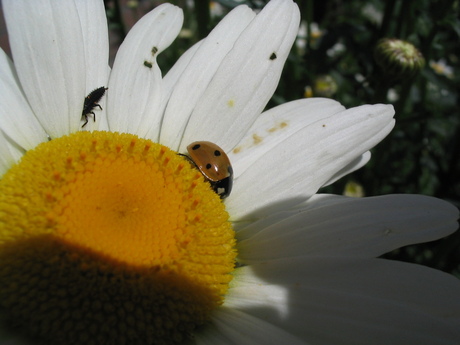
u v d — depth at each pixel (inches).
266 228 1.9
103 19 2.2
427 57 3.3
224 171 2.0
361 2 5.1
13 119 1.9
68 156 1.8
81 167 1.8
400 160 3.8
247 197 2.1
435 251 3.3
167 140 2.2
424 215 1.8
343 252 1.8
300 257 1.8
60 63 2.0
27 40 1.9
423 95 3.8
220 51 2.3
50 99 2.0
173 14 2.4
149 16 2.3
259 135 2.3
